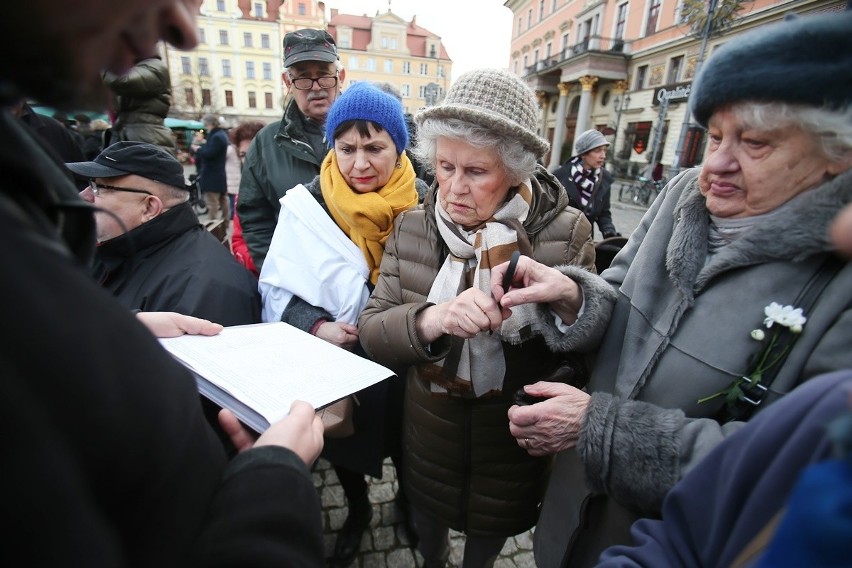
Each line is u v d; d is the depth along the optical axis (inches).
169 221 57.1
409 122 93.4
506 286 38.4
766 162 26.9
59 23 12.2
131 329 15.6
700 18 297.6
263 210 85.5
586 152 162.7
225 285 56.6
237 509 19.0
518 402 42.0
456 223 46.3
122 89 93.0
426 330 42.3
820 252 26.4
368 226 56.1
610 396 34.3
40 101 14.3
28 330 11.3
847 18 22.8
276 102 1772.9
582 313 39.4
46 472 10.9
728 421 29.9
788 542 11.8
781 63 24.0
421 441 52.7
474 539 55.6
